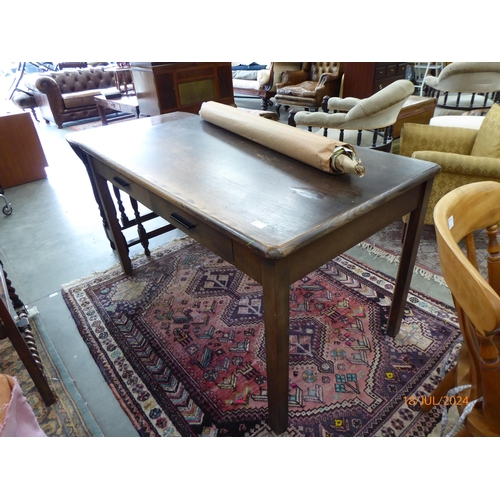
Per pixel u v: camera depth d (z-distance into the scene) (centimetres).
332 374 137
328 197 95
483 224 87
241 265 92
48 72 538
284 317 91
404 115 295
